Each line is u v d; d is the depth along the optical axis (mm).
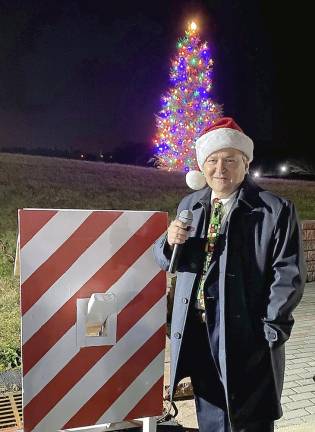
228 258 2088
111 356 2379
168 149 13680
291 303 2021
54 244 2246
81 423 2346
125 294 2389
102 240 2332
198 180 2496
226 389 2076
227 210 2219
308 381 3887
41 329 2246
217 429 2314
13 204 10883
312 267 7934
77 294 2301
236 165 2186
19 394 3443
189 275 2227
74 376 2316
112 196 13062
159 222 2436
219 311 2119
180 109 13117
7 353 4074
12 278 6637
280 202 2107
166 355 3887
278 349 2158
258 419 2170
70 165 14352
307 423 3191
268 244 2076
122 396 2416
